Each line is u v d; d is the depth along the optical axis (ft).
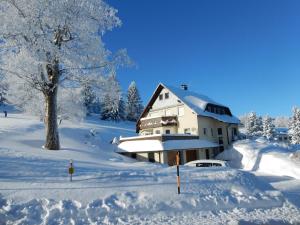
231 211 38.32
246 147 133.18
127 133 212.23
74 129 162.30
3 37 65.05
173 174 51.83
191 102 142.82
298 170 98.32
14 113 241.96
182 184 45.70
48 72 74.79
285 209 40.65
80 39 72.90
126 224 31.63
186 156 125.59
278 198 45.14
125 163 79.05
